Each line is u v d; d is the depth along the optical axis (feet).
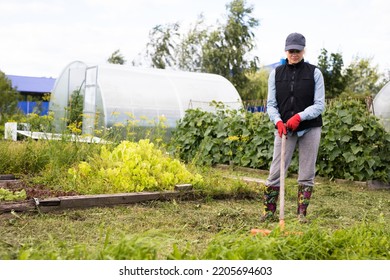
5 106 64.03
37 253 8.83
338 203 18.69
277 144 15.01
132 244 8.63
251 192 18.65
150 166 18.22
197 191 17.70
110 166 18.51
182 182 18.33
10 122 40.04
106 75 43.62
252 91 83.56
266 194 14.99
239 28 80.33
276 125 14.58
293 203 18.02
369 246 10.69
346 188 23.03
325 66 65.46
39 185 17.94
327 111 24.70
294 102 14.92
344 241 10.88
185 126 32.04
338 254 10.33
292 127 14.29
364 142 24.06
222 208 16.34
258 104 47.60
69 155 20.47
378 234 11.87
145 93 44.19
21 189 16.72
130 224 13.52
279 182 14.96
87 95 44.14
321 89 14.84
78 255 8.61
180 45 85.66
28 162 21.01
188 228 13.46
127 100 42.27
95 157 19.62
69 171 17.95
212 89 50.14
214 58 81.25
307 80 14.85
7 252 9.90
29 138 23.24
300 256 9.86
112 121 40.55
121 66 46.88
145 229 13.12
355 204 18.62
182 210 15.84
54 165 19.36
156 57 86.33
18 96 71.31
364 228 11.79
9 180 18.58
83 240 11.56
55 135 23.48
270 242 9.77
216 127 30.35
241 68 82.53
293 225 11.20
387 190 23.20
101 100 41.55
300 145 15.08
